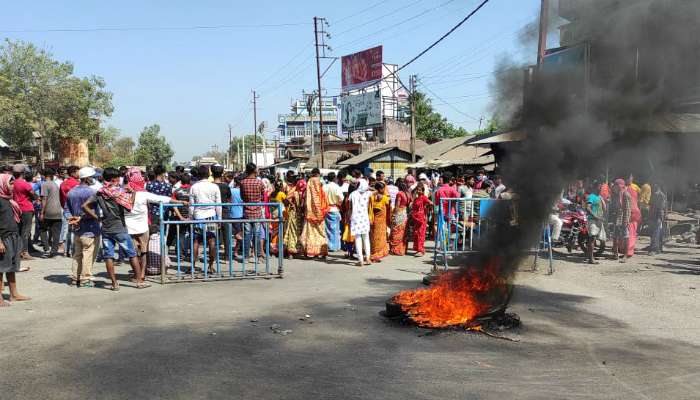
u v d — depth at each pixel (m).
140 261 7.51
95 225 7.03
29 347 4.36
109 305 6.00
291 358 4.23
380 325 5.30
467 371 4.02
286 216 10.30
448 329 5.10
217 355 4.25
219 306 6.03
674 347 4.73
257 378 3.76
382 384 3.71
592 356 4.44
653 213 11.07
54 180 10.02
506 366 4.15
